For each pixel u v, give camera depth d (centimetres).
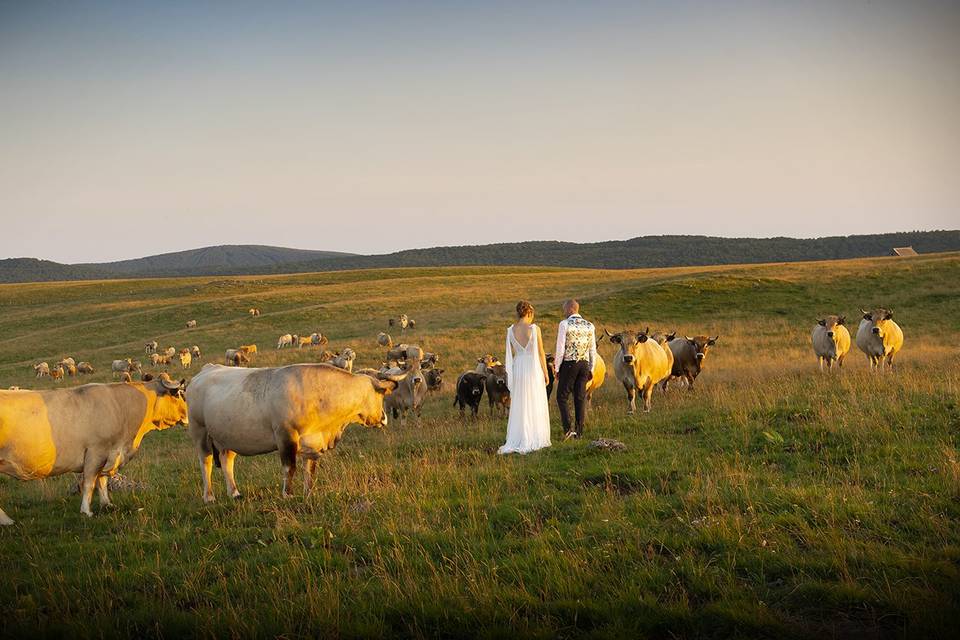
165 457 1480
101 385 923
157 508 914
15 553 762
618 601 556
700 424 1165
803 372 1975
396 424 1764
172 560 710
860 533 652
